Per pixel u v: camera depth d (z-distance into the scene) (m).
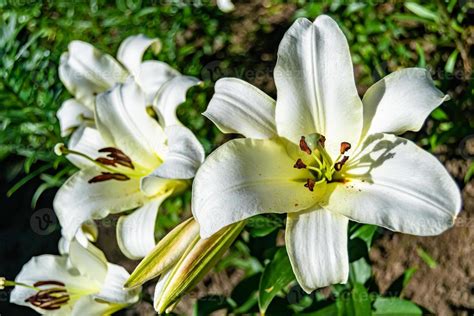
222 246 0.81
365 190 0.77
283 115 0.80
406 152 0.76
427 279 1.24
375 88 0.79
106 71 0.99
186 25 1.50
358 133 0.79
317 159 0.79
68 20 1.47
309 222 0.78
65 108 1.01
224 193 0.77
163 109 0.90
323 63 0.79
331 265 0.76
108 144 0.93
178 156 0.84
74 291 0.94
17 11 1.43
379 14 1.33
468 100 1.19
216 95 0.81
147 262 0.80
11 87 1.31
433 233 0.73
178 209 1.32
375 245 1.27
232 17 1.52
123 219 0.89
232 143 0.79
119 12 1.46
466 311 1.21
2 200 1.55
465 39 1.27
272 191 0.78
